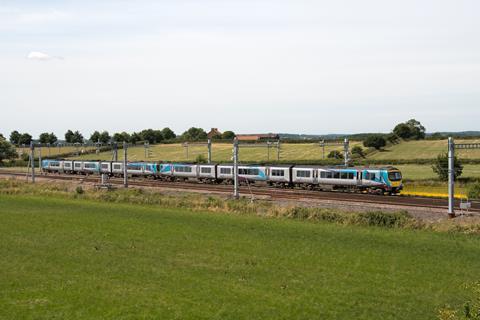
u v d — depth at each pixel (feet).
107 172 320.91
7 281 87.30
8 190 219.20
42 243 114.93
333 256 103.65
